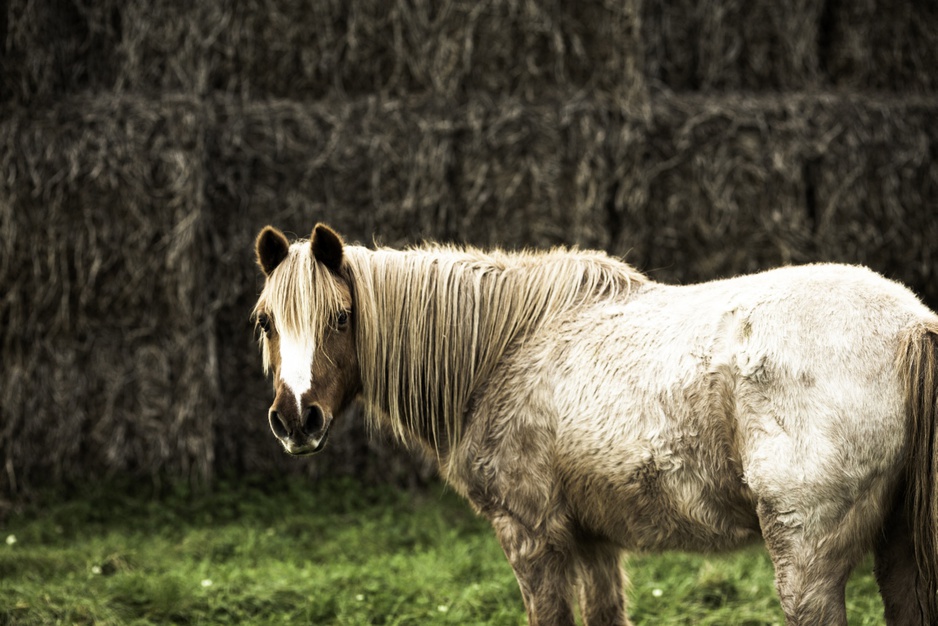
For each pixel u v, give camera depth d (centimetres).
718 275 550
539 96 555
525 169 547
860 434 239
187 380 543
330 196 559
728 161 547
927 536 238
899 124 553
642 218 545
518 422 292
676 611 390
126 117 541
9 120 534
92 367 547
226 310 563
